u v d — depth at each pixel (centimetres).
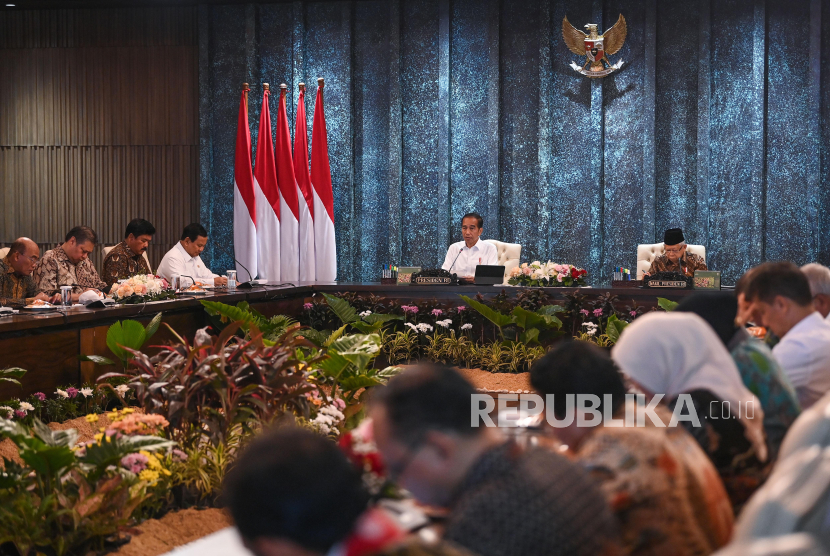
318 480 112
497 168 1120
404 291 851
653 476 169
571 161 1119
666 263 873
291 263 1067
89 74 1178
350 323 771
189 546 221
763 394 236
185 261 870
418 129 1151
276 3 1159
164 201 1179
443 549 111
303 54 1152
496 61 1114
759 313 290
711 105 1081
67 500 294
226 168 1173
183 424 377
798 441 154
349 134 1152
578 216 1120
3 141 1195
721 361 208
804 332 282
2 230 1202
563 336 803
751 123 1061
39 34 1182
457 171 1146
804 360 276
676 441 184
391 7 1130
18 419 480
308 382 417
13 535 273
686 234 1091
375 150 1161
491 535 137
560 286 838
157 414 371
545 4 1098
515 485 142
